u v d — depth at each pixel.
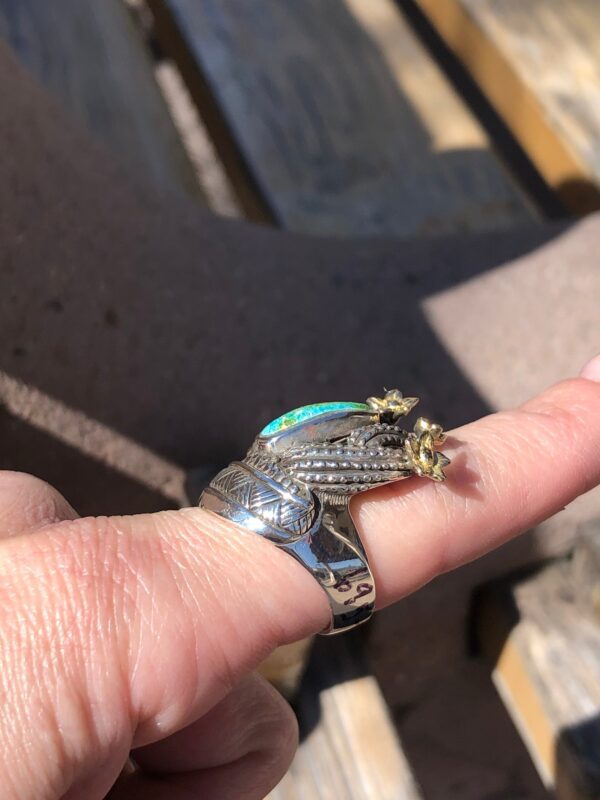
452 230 0.23
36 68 0.27
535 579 0.17
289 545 0.10
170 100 0.32
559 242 0.21
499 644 0.17
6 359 0.14
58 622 0.09
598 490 0.16
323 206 0.24
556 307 0.20
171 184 0.25
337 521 0.10
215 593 0.09
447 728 0.21
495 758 0.22
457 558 0.11
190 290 0.18
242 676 0.09
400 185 0.24
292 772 0.14
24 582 0.09
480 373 0.19
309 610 0.10
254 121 0.25
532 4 0.26
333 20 0.28
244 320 0.19
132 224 0.18
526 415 0.11
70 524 0.09
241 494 0.10
